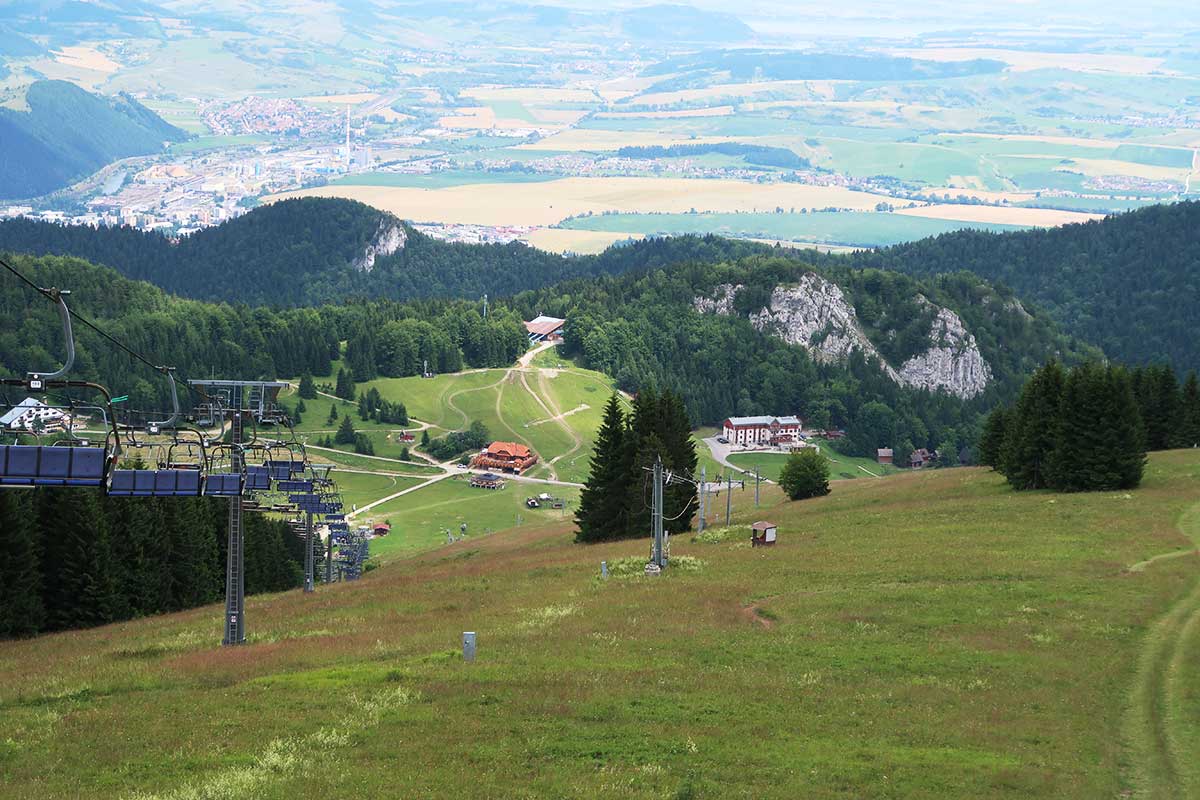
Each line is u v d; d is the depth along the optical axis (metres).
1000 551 84.38
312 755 43.97
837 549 91.69
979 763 42.41
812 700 50.41
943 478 140.88
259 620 82.19
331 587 108.31
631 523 123.12
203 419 75.25
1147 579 72.00
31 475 45.12
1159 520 93.12
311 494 109.69
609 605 73.81
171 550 111.94
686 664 56.84
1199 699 49.41
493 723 47.41
